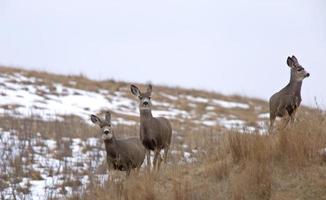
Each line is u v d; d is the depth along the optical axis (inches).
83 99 3932.1
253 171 1422.2
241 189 1389.0
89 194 1610.5
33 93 3789.4
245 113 4264.3
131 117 3580.2
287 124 1818.4
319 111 1790.1
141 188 1481.3
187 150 2201.0
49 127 2741.1
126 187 1536.7
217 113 4156.0
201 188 1470.2
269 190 1384.1
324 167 1438.2
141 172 1798.7
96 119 1815.9
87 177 1955.0
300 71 1877.5
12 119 2829.7
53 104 3599.9
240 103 4704.7
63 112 3390.7
